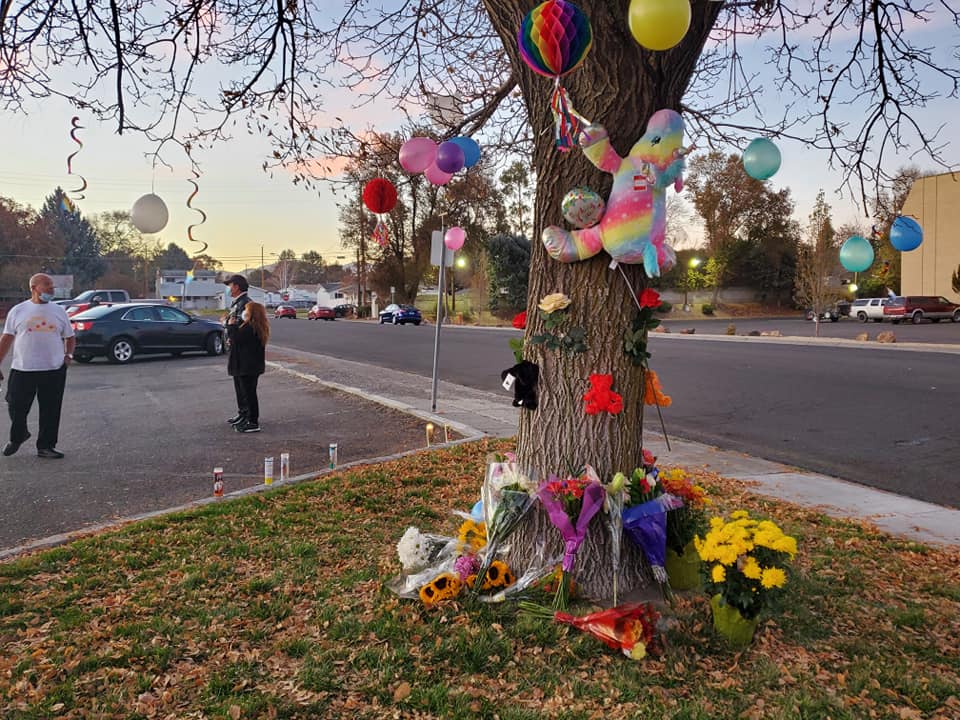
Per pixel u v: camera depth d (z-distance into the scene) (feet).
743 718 8.22
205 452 23.56
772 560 9.89
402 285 166.71
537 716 8.16
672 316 165.17
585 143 9.89
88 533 15.05
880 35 15.57
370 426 28.53
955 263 117.80
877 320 122.62
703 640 10.13
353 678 8.95
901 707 8.57
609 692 8.71
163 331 54.85
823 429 28.45
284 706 8.29
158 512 16.67
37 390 21.72
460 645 9.70
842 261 13.82
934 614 11.43
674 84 11.39
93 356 51.49
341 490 18.24
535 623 10.27
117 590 11.85
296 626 10.45
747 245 174.40
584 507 10.57
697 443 26.58
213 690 8.65
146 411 31.63
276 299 319.88
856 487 20.31
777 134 15.66
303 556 13.47
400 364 54.44
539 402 11.59
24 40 13.46
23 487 18.92
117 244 246.47
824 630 10.71
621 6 10.62
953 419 29.19
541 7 8.57
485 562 11.20
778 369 46.91
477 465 21.31
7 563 13.11
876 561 13.93
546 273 11.54
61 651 9.59
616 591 10.66
